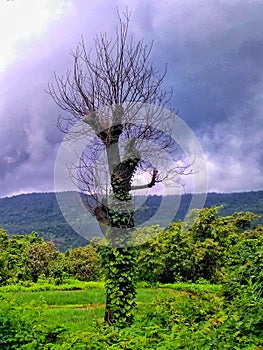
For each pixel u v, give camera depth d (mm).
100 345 5535
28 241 30531
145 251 21516
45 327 6730
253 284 6609
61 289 21125
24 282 23047
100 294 17547
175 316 6449
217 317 5949
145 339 5277
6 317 6785
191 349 4824
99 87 10391
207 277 21484
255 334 5305
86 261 27219
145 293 16781
